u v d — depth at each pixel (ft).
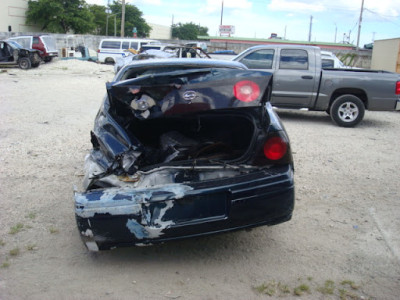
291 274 10.18
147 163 11.34
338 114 29.01
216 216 9.96
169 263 10.70
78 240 11.88
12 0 147.64
